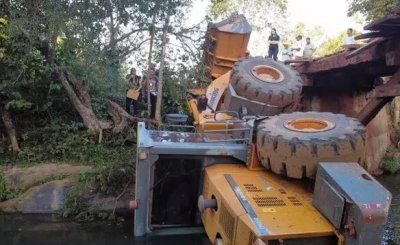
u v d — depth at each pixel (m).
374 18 17.05
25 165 9.62
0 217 8.02
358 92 12.68
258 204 4.40
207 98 8.22
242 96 7.23
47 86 10.76
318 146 4.54
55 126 10.62
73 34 9.33
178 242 5.61
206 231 5.36
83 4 9.15
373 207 3.70
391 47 7.94
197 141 5.82
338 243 3.90
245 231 4.01
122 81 10.95
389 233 7.92
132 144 10.63
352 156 4.65
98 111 11.21
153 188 5.71
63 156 10.06
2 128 10.71
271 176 5.25
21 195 8.59
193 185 5.89
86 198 8.45
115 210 8.35
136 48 10.20
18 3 9.47
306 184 4.97
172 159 5.82
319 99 13.75
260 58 7.85
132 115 11.22
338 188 4.01
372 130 13.02
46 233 7.32
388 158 13.71
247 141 5.56
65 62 10.31
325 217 4.17
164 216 5.91
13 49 9.91
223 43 9.32
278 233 3.83
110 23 9.58
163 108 11.25
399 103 16.19
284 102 7.15
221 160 5.69
